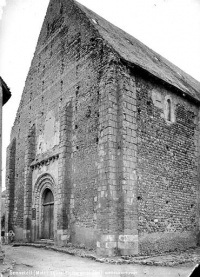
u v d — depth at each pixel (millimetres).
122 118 11898
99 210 11445
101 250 10969
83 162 13477
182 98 15531
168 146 14000
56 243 13867
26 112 20172
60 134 14836
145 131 12922
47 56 18438
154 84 13906
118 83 12320
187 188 14617
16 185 19844
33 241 16438
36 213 16688
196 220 14797
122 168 11492
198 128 16172
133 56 14203
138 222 11719
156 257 11117
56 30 17734
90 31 14398
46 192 16703
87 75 14078
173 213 13523
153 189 12719
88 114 13586
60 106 15992
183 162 14688
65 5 17031
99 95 12703
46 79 18125
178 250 13234
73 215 13578
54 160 15547
